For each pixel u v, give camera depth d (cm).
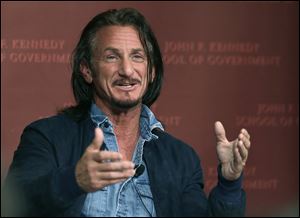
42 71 1077
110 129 541
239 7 1111
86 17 1083
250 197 1112
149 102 586
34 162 504
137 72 523
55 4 1077
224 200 488
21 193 468
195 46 1108
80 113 553
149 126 556
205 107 1112
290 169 1123
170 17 1100
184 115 1108
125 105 524
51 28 1078
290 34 1120
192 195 538
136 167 534
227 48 1112
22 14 1072
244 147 478
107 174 427
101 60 524
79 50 553
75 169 441
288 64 1121
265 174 1120
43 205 458
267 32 1116
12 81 1071
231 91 1115
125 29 529
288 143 1120
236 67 1115
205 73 1109
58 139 527
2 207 472
